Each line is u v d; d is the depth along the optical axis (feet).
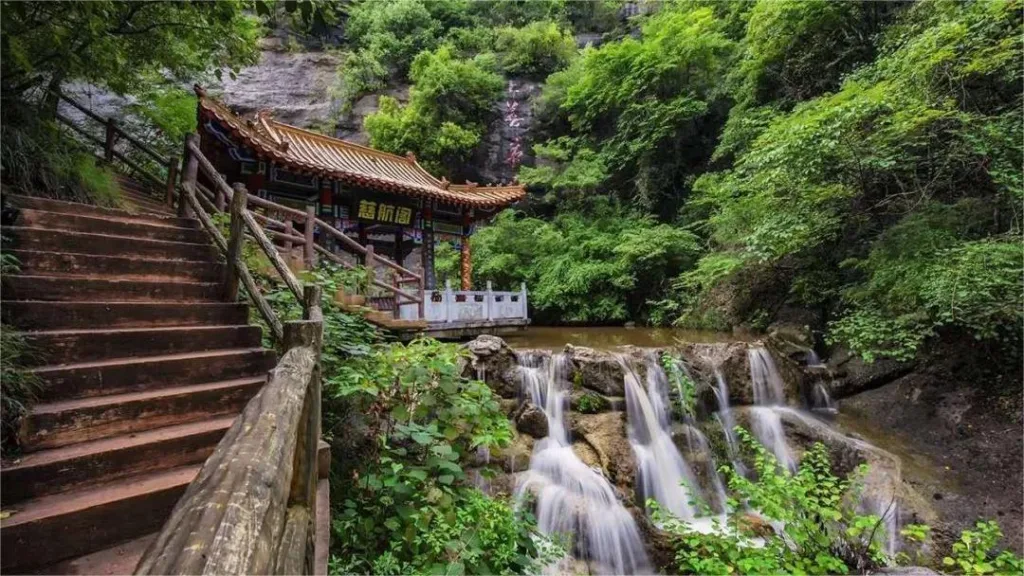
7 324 9.25
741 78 48.91
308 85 73.67
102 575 6.31
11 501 6.77
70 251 11.87
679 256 46.93
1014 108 23.00
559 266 52.75
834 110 23.30
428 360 11.43
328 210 30.48
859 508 18.24
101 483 7.57
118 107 28.94
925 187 25.40
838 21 34.63
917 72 23.07
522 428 19.74
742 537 13.43
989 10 21.38
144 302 11.43
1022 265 19.77
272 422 3.79
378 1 81.71
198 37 17.83
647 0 70.90
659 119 52.95
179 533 2.30
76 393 8.70
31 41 12.86
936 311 22.22
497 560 9.46
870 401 25.26
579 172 59.88
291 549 3.37
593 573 15.15
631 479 19.04
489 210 39.09
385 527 9.85
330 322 13.91
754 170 31.94
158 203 20.29
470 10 84.02
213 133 24.95
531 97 72.74
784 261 35.17
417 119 64.85
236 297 13.28
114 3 13.92
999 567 13.50
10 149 13.34
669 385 23.49
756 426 23.31
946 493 18.72
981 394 22.47
